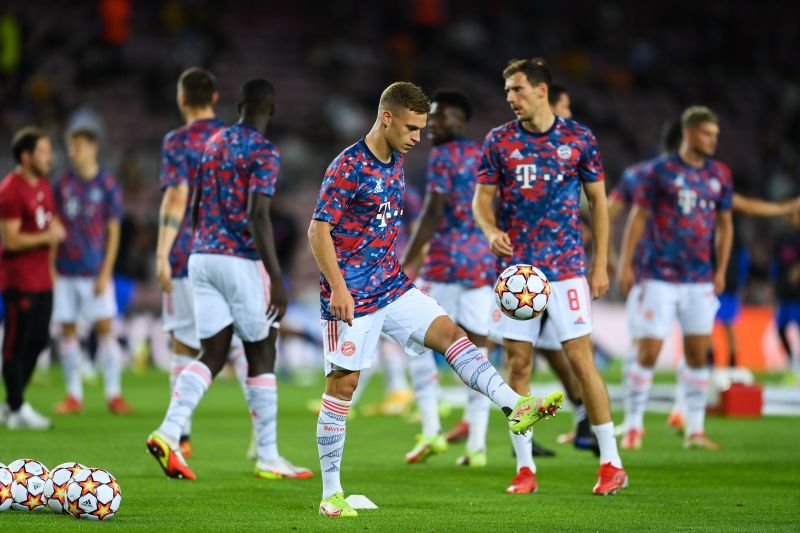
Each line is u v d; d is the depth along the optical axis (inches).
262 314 1005.2
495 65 4298.7
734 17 4731.8
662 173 1249.4
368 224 815.1
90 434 1327.5
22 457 1109.1
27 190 1360.7
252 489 938.7
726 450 1266.0
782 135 4205.2
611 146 4010.8
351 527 759.7
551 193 931.3
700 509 854.5
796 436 1407.5
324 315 828.6
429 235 1118.4
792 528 770.8
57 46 3932.1
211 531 738.2
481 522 788.0
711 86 4475.9
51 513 796.0
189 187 1115.9
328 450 820.0
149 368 2630.4
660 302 1261.1
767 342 2746.1
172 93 3777.1
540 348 1244.5
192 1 4101.9
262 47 4175.7
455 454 1224.2
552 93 1128.8
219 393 2050.9
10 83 3659.0
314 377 2482.8
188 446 1161.4
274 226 2394.2
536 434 1427.2
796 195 3708.2
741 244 1843.0
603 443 938.7
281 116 3902.6
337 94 3941.9
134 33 4087.1
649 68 4426.7
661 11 4744.1
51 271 1392.7
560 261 935.0
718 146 4212.6
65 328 1632.6
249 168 983.0
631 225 1264.8
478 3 4579.2
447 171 1127.6
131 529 738.8
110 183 1626.5
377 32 4315.9
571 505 872.3
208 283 1004.6
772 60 4653.1
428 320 826.2
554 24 4584.2
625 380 1315.2
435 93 1140.5
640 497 918.4
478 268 1157.1
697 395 1288.1
